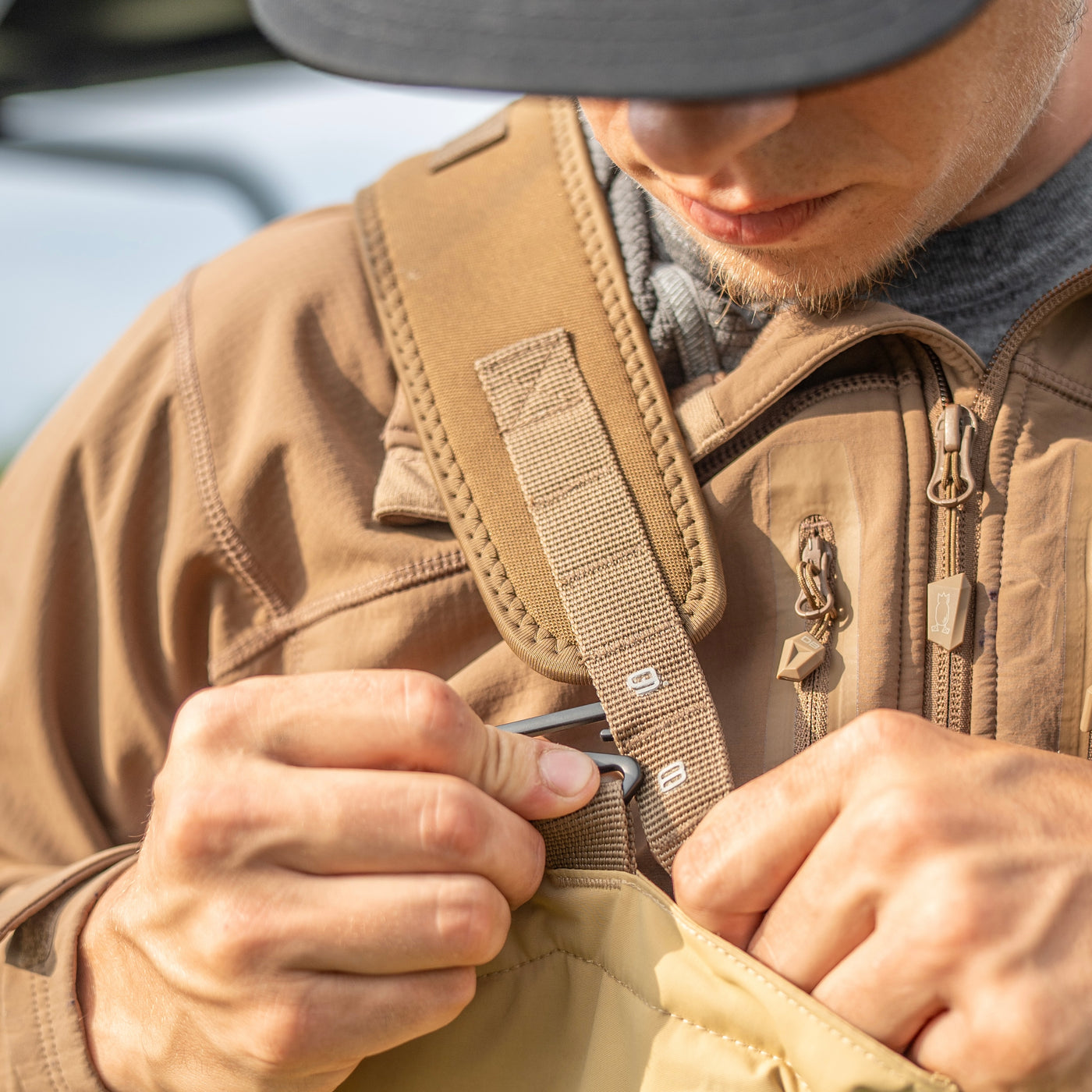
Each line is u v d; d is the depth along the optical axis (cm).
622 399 61
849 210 49
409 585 66
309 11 39
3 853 72
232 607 71
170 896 49
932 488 58
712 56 34
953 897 42
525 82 35
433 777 48
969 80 46
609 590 58
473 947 47
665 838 54
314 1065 48
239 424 71
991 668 56
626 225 66
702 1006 48
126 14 150
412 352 66
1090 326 61
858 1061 42
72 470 74
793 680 58
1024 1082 41
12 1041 57
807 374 59
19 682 72
